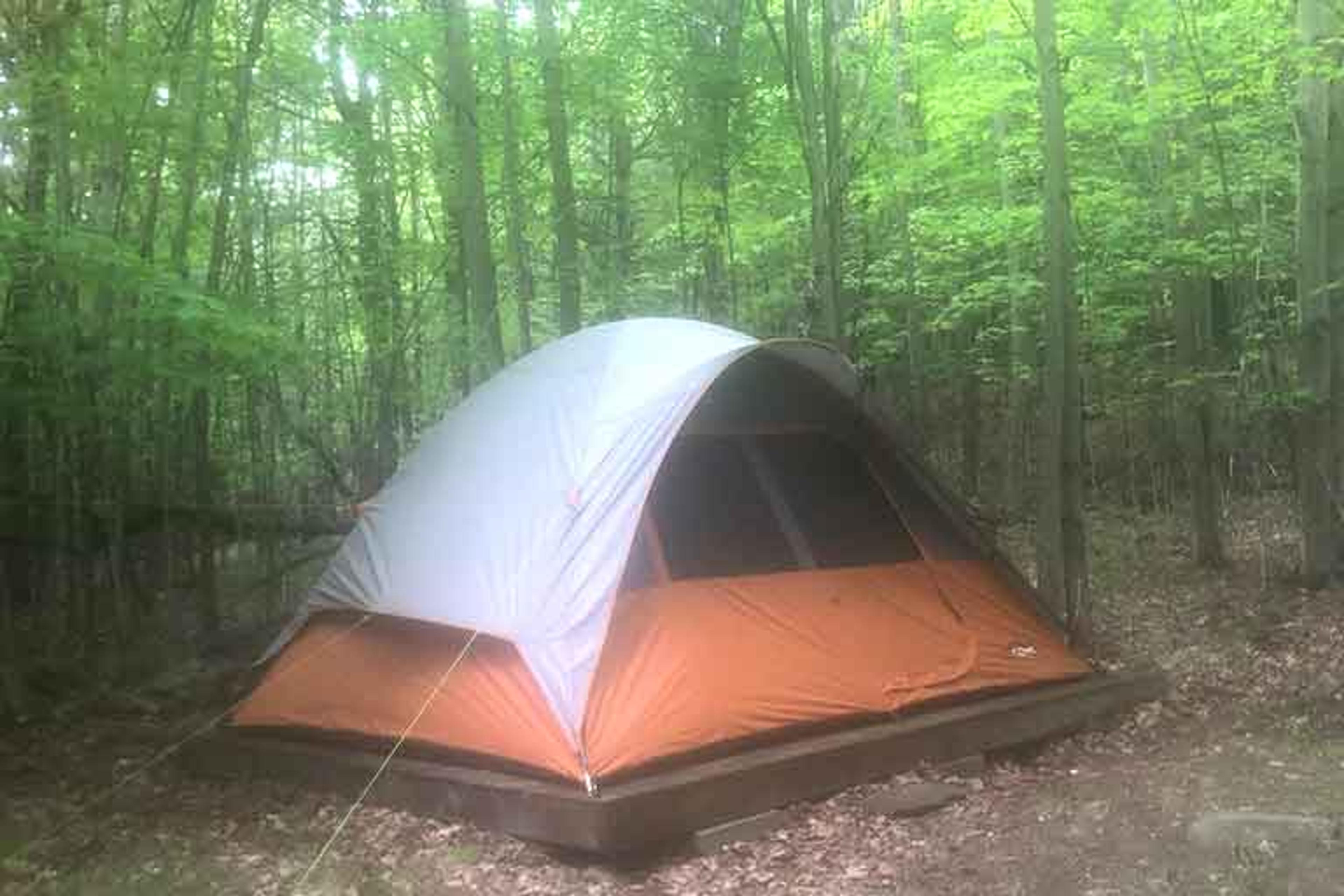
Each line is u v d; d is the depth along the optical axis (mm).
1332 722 6812
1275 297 13297
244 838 5480
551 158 11422
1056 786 6027
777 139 13188
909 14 14688
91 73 7668
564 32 11875
